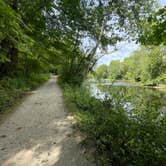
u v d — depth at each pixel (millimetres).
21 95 11273
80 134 4746
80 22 12133
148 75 42406
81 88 13945
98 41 14023
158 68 41812
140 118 3496
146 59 44906
